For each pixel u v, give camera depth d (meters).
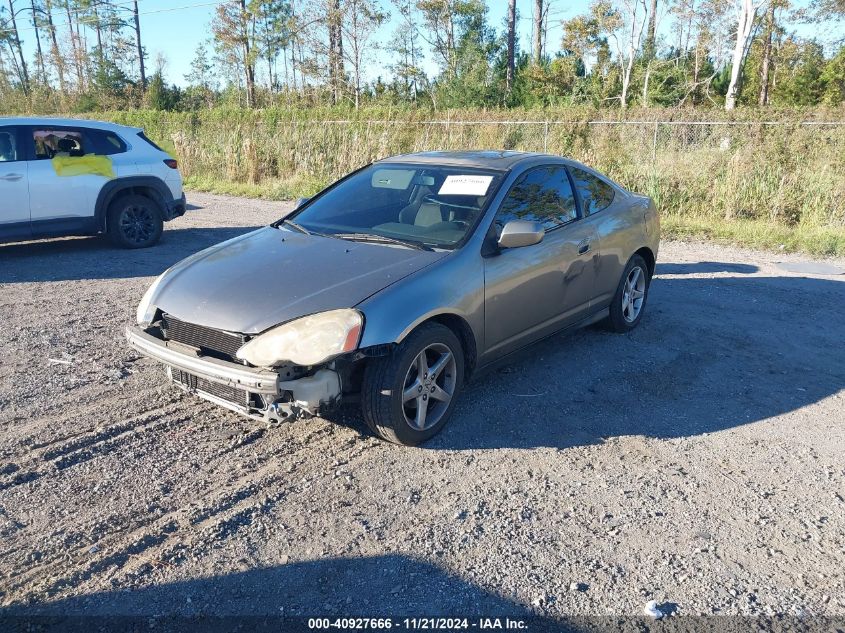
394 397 3.66
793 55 42.97
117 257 8.80
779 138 11.73
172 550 3.00
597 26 41.78
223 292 3.79
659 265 8.78
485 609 2.70
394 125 16.45
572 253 4.92
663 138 13.58
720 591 2.83
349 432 4.09
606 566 2.97
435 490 3.51
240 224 11.53
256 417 3.61
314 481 3.56
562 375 5.05
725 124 12.53
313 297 3.63
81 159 8.72
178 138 19.42
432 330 3.79
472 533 3.17
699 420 4.38
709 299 7.15
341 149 16.67
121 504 3.32
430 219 4.44
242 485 3.51
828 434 4.22
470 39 40.53
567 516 3.31
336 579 2.85
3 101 52.31
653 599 2.77
